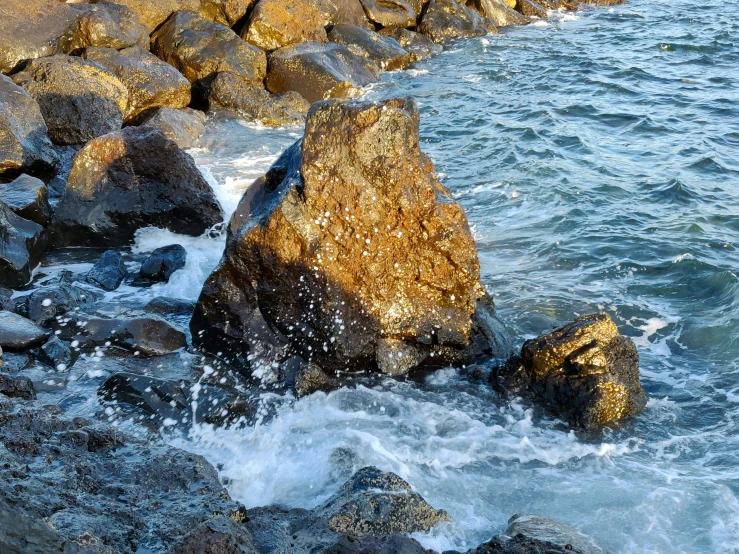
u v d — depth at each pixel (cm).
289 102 1257
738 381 736
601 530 627
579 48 1664
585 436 690
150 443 627
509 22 1912
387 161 722
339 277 730
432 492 648
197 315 749
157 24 1328
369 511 610
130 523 561
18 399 645
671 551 614
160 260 847
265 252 729
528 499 646
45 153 993
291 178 738
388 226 728
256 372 729
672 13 2025
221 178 1034
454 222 732
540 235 922
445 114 1252
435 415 702
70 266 862
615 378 701
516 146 1123
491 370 738
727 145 1120
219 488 603
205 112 1245
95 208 889
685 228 920
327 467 658
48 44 1171
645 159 1082
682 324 794
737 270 849
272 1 1388
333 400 714
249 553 544
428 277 736
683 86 1370
